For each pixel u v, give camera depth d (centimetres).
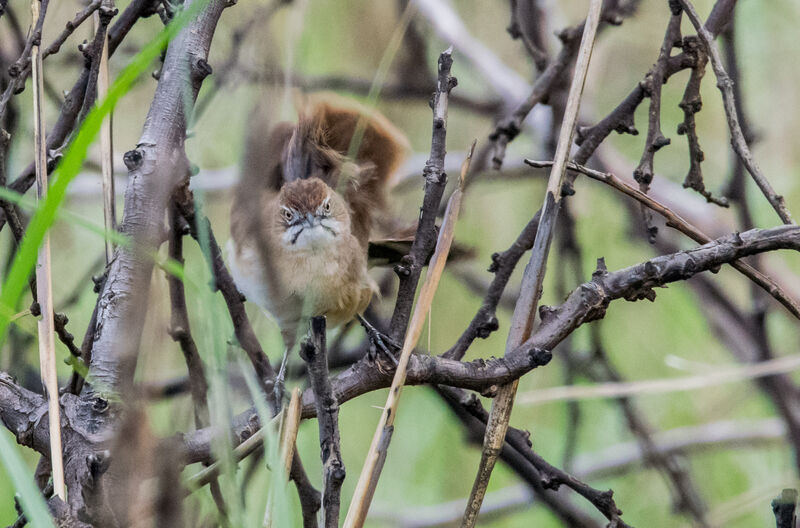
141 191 476
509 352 506
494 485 1151
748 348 1051
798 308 521
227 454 380
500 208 1152
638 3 932
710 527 919
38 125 508
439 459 1104
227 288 563
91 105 555
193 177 454
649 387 737
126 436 372
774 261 1133
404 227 790
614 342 1141
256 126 422
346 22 1078
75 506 409
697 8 1085
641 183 613
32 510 353
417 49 1103
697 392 1169
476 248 687
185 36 515
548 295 1149
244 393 553
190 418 409
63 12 793
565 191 616
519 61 1251
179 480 370
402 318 525
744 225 888
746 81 1112
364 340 909
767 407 1216
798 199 1104
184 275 404
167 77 508
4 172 561
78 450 438
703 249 521
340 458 420
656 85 615
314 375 416
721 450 1099
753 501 928
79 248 1027
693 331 1141
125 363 420
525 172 1116
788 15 1092
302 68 667
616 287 518
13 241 703
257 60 455
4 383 484
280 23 561
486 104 1158
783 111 1112
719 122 1143
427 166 510
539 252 507
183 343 525
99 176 1095
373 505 1069
